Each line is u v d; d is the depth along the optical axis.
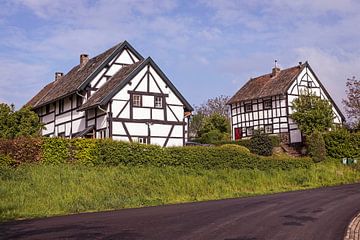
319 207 15.84
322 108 42.16
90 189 19.61
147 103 33.12
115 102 31.81
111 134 31.27
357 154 37.31
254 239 9.72
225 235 10.20
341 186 27.05
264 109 49.84
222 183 25.02
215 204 17.66
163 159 25.38
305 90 46.22
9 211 15.41
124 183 21.23
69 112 36.78
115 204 17.86
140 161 24.59
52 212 16.03
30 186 18.64
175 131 34.12
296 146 43.09
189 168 26.00
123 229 11.12
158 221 12.55
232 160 28.27
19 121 30.33
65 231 10.95
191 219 12.91
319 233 10.52
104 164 23.62
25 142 21.92
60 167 21.80
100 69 35.16
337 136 37.75
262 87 51.41
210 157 27.20
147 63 33.31
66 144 23.03
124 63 36.53
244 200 19.20
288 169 31.61
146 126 32.81
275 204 16.92
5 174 19.36
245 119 51.91
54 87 42.56
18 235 10.52
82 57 41.00
